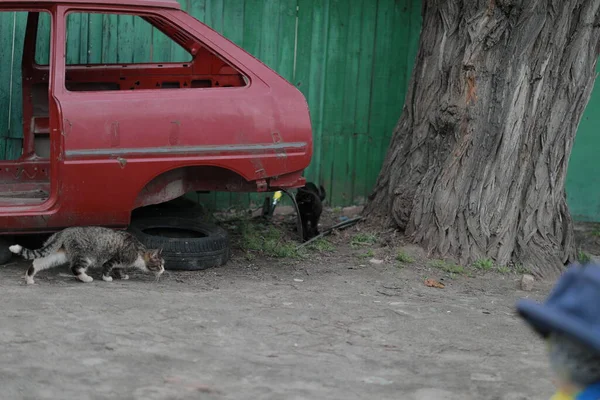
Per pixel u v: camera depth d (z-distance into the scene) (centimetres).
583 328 176
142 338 475
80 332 477
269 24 893
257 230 822
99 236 613
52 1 616
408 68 931
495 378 443
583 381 192
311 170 926
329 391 407
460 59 752
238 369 433
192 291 602
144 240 666
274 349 473
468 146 746
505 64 734
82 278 612
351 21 910
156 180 648
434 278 696
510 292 673
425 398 405
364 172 942
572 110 755
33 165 761
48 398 378
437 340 514
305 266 711
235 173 667
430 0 800
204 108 627
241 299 582
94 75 761
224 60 648
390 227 808
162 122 618
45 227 624
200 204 877
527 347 509
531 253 749
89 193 616
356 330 523
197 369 429
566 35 739
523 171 751
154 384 403
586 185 969
